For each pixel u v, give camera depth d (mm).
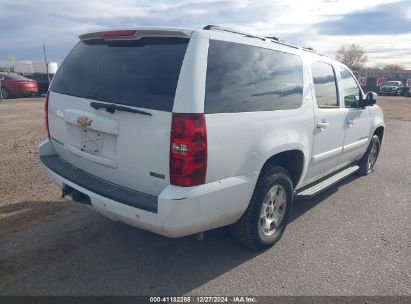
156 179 2797
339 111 4684
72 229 3984
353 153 5555
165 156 2697
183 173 2656
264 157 3262
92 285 3021
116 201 2879
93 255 3477
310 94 4023
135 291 2967
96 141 3191
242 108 3055
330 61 4750
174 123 2633
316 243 3875
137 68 2977
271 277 3213
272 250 3695
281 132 3498
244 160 3080
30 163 6590
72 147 3463
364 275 3285
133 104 2848
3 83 20578
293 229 4207
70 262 3348
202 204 2756
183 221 2688
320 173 4652
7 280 3051
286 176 3670
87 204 3219
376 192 5613
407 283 3180
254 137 3154
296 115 3732
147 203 2760
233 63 3037
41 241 3707
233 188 2994
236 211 3129
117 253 3527
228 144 2900
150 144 2764
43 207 4566
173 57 2809
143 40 3066
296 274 3271
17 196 4922
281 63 3637
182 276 3191
